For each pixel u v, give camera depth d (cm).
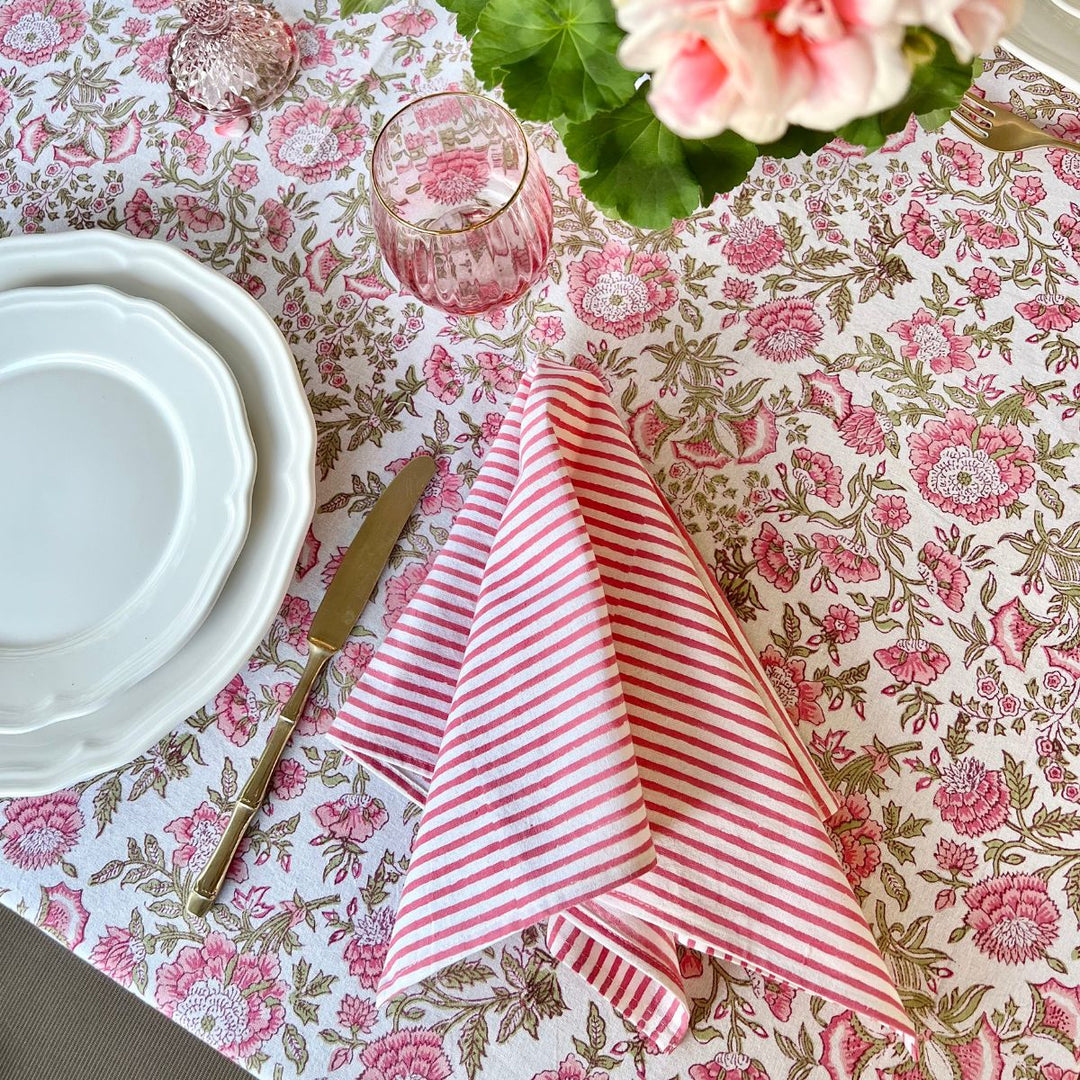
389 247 62
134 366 66
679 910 51
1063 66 65
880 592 61
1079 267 66
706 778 53
